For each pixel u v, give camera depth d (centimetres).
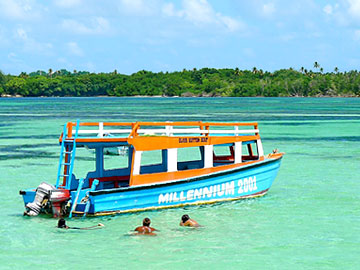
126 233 1991
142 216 2217
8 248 1827
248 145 2806
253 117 10544
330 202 2517
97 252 1788
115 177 2483
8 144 5209
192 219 2172
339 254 1780
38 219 2189
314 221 2177
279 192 2750
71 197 2238
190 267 1648
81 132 2311
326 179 3131
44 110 14662
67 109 15388
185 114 11944
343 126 7800
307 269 1641
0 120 9575
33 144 5216
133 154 2248
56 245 1861
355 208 2397
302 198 2603
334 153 4428
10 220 2178
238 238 1944
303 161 3916
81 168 3547
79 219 2158
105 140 2269
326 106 17788
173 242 1894
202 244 1872
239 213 2297
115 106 18250
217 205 2442
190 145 2403
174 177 2350
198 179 2372
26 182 3039
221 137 2506
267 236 1967
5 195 2667
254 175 2598
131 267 1647
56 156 4228
